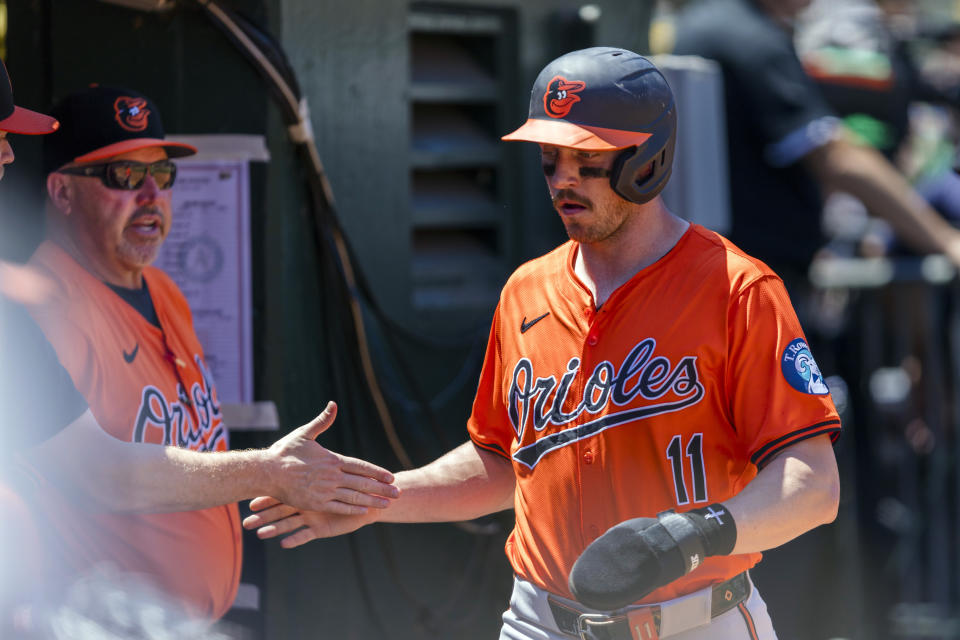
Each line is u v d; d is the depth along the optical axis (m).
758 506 9.00
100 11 13.55
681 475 9.54
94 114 11.35
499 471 11.06
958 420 19.58
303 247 14.14
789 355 9.37
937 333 19.56
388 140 15.38
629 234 9.93
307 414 14.30
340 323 14.55
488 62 16.75
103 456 10.06
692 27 20.30
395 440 15.33
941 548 19.78
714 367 9.51
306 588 14.34
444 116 16.53
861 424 19.78
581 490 9.82
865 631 19.77
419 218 16.11
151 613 9.68
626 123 9.41
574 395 9.91
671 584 9.57
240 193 13.62
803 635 19.31
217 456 10.34
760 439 9.34
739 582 9.88
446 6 16.02
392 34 15.26
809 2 20.34
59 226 11.52
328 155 14.72
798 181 19.78
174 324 12.19
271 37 13.62
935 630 19.70
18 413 9.60
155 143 11.55
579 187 9.59
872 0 23.94
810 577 19.41
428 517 10.86
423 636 15.82
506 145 16.92
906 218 19.42
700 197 18.56
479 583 16.50
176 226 13.72
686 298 9.63
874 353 19.84
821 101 19.88
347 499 10.42
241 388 13.74
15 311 9.77
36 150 13.30
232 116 13.59
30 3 13.70
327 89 14.60
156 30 13.52
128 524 10.95
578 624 9.85
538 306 10.37
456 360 16.47
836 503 9.28
